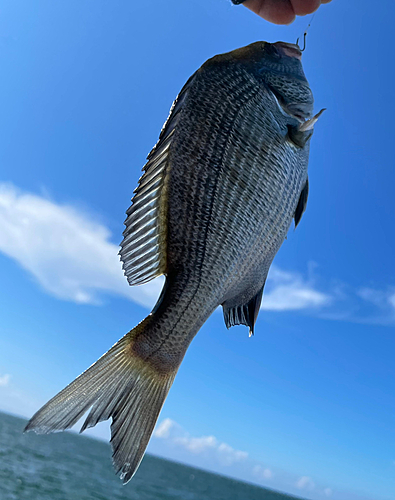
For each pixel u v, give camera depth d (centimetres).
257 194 24
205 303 25
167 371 25
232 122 24
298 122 25
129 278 23
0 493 277
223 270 24
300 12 27
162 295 25
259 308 25
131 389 24
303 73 26
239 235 24
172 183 23
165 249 25
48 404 21
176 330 25
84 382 23
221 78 24
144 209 23
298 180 25
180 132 23
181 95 23
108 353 24
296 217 26
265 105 24
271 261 25
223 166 23
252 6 27
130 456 23
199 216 24
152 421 24
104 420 23
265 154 24
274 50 26
